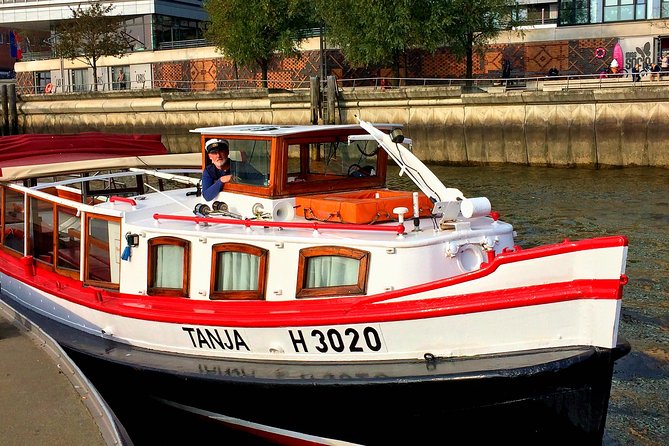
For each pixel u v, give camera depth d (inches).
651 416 365.4
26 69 2394.2
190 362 312.5
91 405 260.1
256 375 290.2
